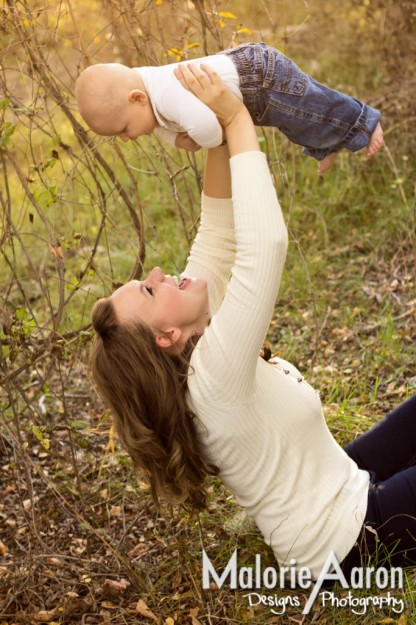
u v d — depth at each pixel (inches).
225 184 98.5
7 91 118.5
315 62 239.3
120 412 93.8
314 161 207.9
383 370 150.9
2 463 141.4
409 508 96.4
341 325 166.6
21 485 135.2
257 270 85.3
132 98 88.2
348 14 237.8
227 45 154.2
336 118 94.8
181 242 197.5
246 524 114.7
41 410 151.4
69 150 126.4
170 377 92.0
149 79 88.9
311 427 95.0
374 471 107.4
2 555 119.7
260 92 92.0
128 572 109.0
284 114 93.4
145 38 133.2
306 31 241.1
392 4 209.9
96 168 128.5
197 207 199.6
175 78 88.2
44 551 115.3
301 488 95.1
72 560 116.6
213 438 93.2
